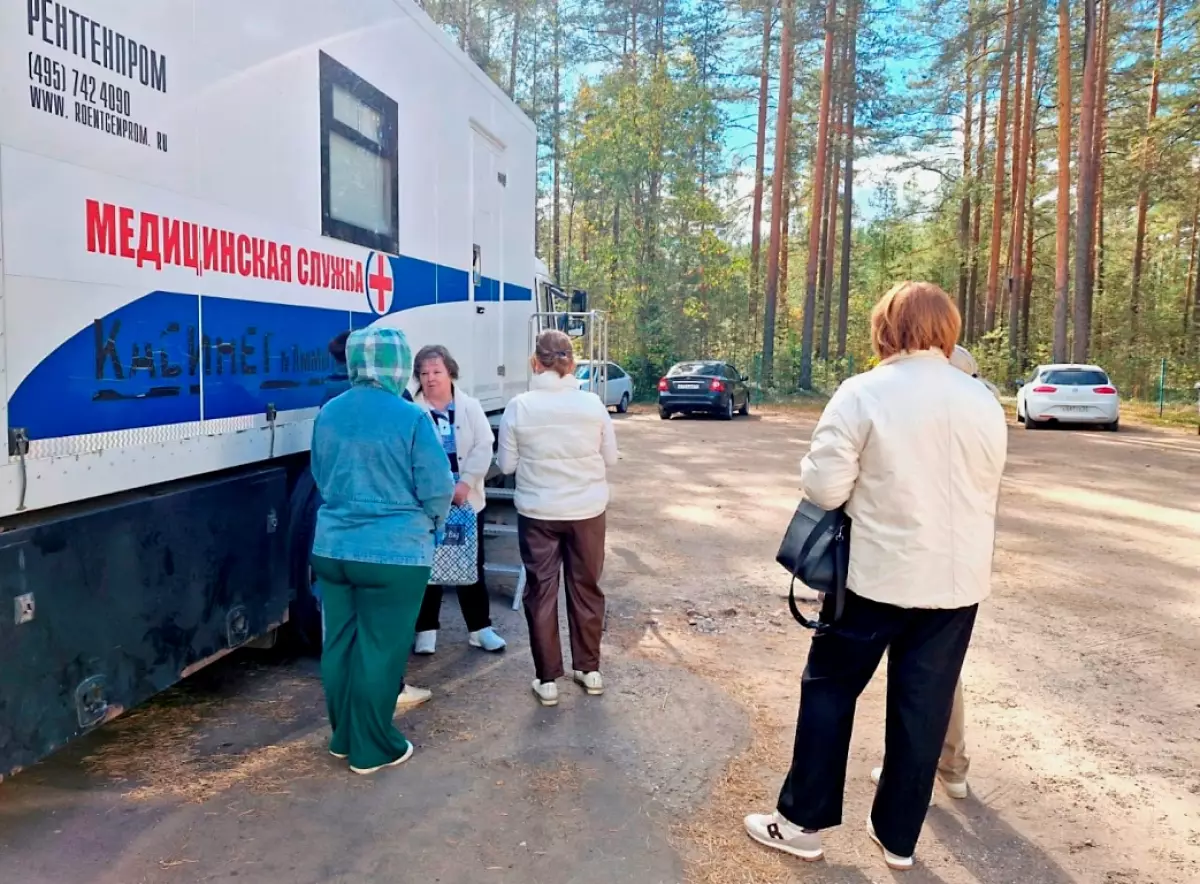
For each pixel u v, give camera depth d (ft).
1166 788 11.21
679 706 13.46
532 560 13.34
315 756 11.51
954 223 125.49
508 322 23.48
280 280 12.41
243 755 11.50
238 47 11.24
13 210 7.84
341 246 14.17
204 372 10.71
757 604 18.94
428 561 11.13
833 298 151.02
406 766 11.29
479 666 15.06
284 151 12.40
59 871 8.81
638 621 17.66
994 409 8.63
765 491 33.27
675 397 65.00
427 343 17.93
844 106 97.55
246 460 11.66
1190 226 109.50
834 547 8.82
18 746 8.10
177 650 10.44
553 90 105.40
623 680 14.48
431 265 18.03
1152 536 26.21
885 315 8.96
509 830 9.82
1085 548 24.63
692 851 9.53
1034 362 95.14
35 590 8.24
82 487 8.73
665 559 22.79
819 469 8.63
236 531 11.66
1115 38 84.43
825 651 9.16
